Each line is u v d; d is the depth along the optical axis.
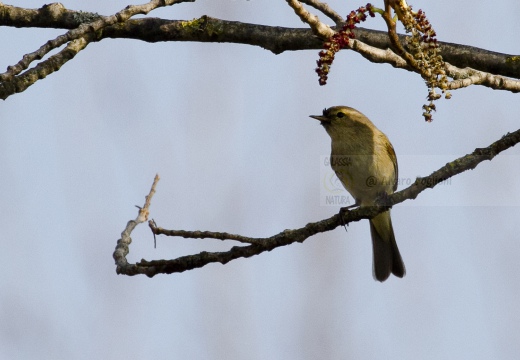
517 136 8.09
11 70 7.62
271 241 7.90
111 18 7.84
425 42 7.49
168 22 10.17
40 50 7.73
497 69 9.96
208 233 7.91
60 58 8.52
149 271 7.79
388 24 7.42
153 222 8.00
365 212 8.16
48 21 10.00
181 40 10.23
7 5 10.02
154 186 8.71
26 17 9.99
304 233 8.00
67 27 10.07
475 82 8.93
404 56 7.52
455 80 9.05
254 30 10.15
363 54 8.59
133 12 7.93
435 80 7.56
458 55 10.02
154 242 7.99
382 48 10.08
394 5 7.32
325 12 10.07
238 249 7.86
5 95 8.14
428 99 7.59
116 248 8.12
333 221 8.10
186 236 7.97
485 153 8.12
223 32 10.15
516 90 9.94
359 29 10.15
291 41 10.05
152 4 8.01
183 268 7.72
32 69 8.34
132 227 8.36
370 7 7.46
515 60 9.87
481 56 9.98
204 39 10.20
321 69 7.46
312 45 10.02
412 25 7.39
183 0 8.10
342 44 7.47
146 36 10.14
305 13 7.83
